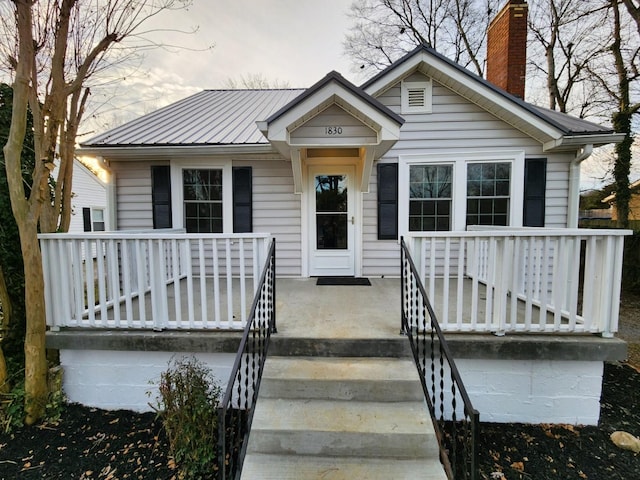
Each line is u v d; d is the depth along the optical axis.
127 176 5.78
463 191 5.50
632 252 8.20
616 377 3.95
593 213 18.66
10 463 2.60
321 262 5.86
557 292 2.97
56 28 3.23
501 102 5.00
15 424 2.97
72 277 3.23
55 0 3.19
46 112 3.12
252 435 2.31
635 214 15.63
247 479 2.13
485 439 2.85
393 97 5.50
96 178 14.59
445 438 2.56
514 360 2.98
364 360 2.93
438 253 5.60
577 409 3.01
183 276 5.69
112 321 3.19
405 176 5.57
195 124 6.32
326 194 5.81
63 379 3.25
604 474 2.47
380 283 5.30
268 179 5.75
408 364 2.86
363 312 3.72
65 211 3.83
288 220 5.77
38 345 3.04
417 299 2.81
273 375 2.68
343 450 2.27
